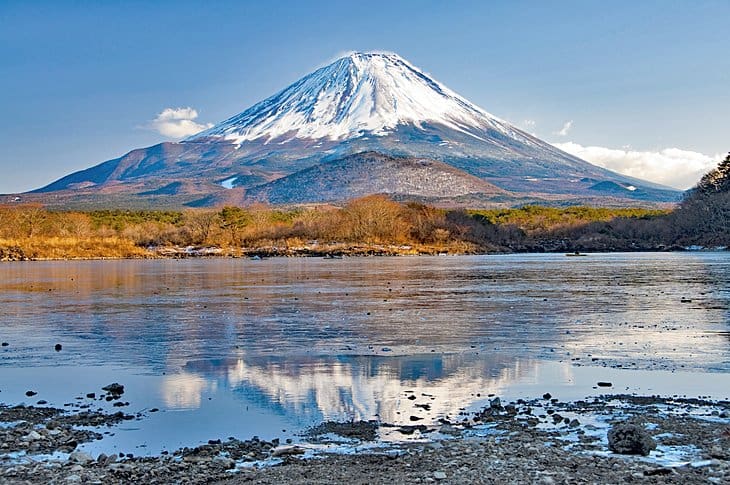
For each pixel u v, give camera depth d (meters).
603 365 27.98
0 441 18.41
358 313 46.44
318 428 19.66
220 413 21.38
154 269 106.06
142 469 16.02
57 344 34.56
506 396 23.02
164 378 26.55
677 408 21.20
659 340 33.84
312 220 186.75
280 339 35.62
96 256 151.88
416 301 53.88
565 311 46.09
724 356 29.64
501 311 46.56
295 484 15.02
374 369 27.72
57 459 17.00
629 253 162.00
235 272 96.50
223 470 16.02
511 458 16.48
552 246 177.75
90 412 21.69
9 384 25.80
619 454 16.78
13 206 178.12
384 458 16.78
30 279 83.25
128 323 42.50
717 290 60.69
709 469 15.52
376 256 158.25
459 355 30.53
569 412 20.83
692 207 182.38
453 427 19.42
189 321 43.16
